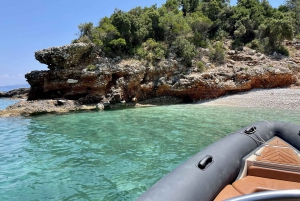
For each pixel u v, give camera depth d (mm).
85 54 22062
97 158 7172
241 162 3844
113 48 23672
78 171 6203
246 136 4570
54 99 20891
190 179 2873
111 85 21594
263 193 1881
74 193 5023
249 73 22484
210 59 25812
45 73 21734
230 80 22797
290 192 1868
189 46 24516
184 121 12805
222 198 2939
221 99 21406
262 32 29719
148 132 10352
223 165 3443
